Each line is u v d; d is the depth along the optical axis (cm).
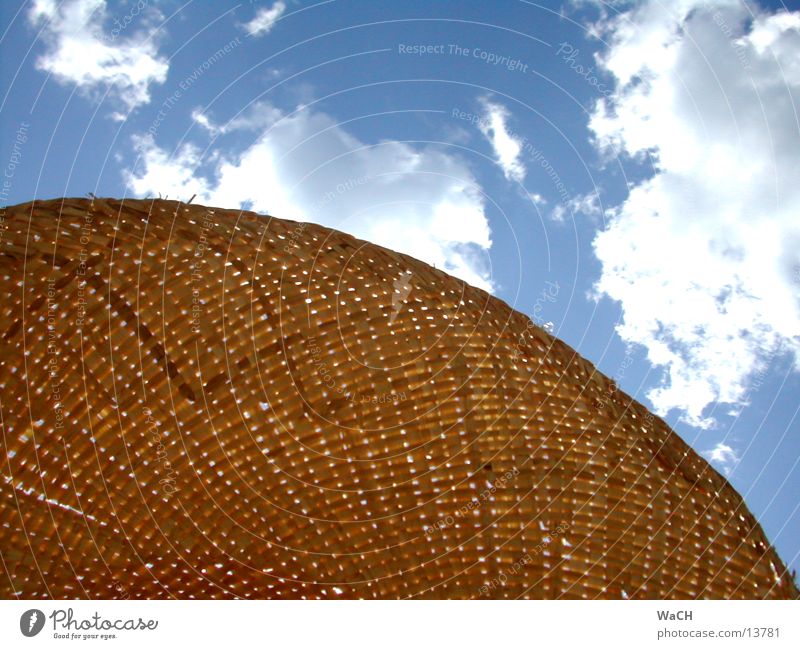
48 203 412
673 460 445
